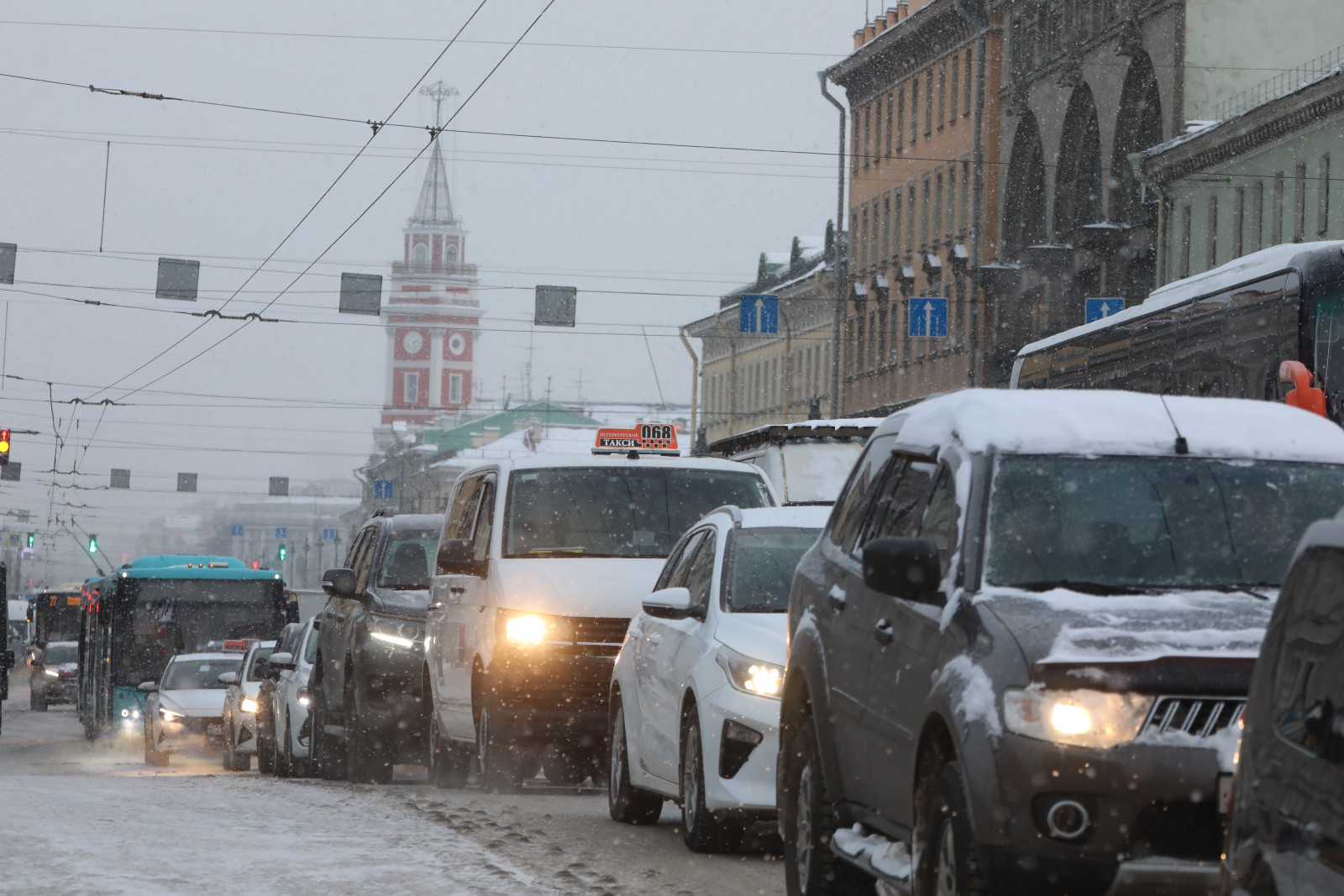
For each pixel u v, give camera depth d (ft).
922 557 45.14
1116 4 351.05
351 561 131.03
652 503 98.94
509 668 93.15
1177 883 38.86
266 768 155.12
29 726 359.46
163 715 207.10
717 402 632.79
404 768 155.43
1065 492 46.73
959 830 40.83
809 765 54.03
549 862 62.69
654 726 75.20
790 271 561.02
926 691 43.96
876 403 483.10
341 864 60.29
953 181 440.86
